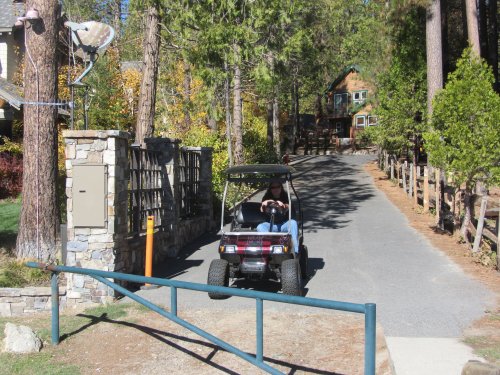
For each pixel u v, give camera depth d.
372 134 25.56
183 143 20.23
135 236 10.05
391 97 24.61
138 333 7.27
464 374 4.73
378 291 8.78
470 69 12.00
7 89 19.09
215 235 14.86
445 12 27.38
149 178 11.23
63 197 14.31
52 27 10.20
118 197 8.88
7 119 19.70
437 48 19.78
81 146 8.73
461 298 8.30
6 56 21.78
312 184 26.88
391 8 23.44
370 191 23.22
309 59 30.50
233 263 8.66
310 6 27.33
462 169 11.33
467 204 11.91
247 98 32.97
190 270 10.66
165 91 22.95
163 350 6.71
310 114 66.12
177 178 12.25
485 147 11.13
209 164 15.53
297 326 7.27
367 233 14.09
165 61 21.56
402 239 13.12
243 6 11.82
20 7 22.31
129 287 9.34
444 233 13.64
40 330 7.43
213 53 11.83
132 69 23.02
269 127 33.72
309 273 10.09
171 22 12.64
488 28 31.77
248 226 9.23
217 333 7.13
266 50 12.35
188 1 11.77
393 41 24.56
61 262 9.80
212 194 16.52
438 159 11.95
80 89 17.78
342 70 53.94
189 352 6.61
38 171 10.05
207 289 5.09
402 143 23.75
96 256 8.64
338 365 6.04
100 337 7.19
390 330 6.89
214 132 23.55
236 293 4.88
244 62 13.35
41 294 8.61
